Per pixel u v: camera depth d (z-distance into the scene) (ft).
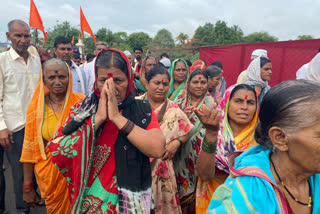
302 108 2.60
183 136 7.65
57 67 7.14
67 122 4.98
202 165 6.23
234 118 6.68
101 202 4.60
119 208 4.50
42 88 7.31
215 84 13.57
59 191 7.13
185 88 10.55
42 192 7.20
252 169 3.07
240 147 6.69
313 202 3.27
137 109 4.84
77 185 4.65
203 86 9.24
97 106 4.63
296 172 3.02
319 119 2.54
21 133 9.30
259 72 11.89
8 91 9.34
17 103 9.37
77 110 4.98
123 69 4.43
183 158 8.23
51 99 7.56
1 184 9.53
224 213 3.01
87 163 4.53
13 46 9.54
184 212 8.48
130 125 4.35
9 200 10.76
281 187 3.15
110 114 4.31
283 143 2.87
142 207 4.56
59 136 4.89
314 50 24.08
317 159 2.66
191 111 8.77
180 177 8.32
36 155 7.09
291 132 2.72
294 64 25.41
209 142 5.87
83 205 4.72
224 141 6.81
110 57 4.33
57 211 7.22
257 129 3.31
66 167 4.87
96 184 4.71
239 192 2.98
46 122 7.29
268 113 2.96
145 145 4.34
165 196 7.23
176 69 10.88
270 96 2.96
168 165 7.36
